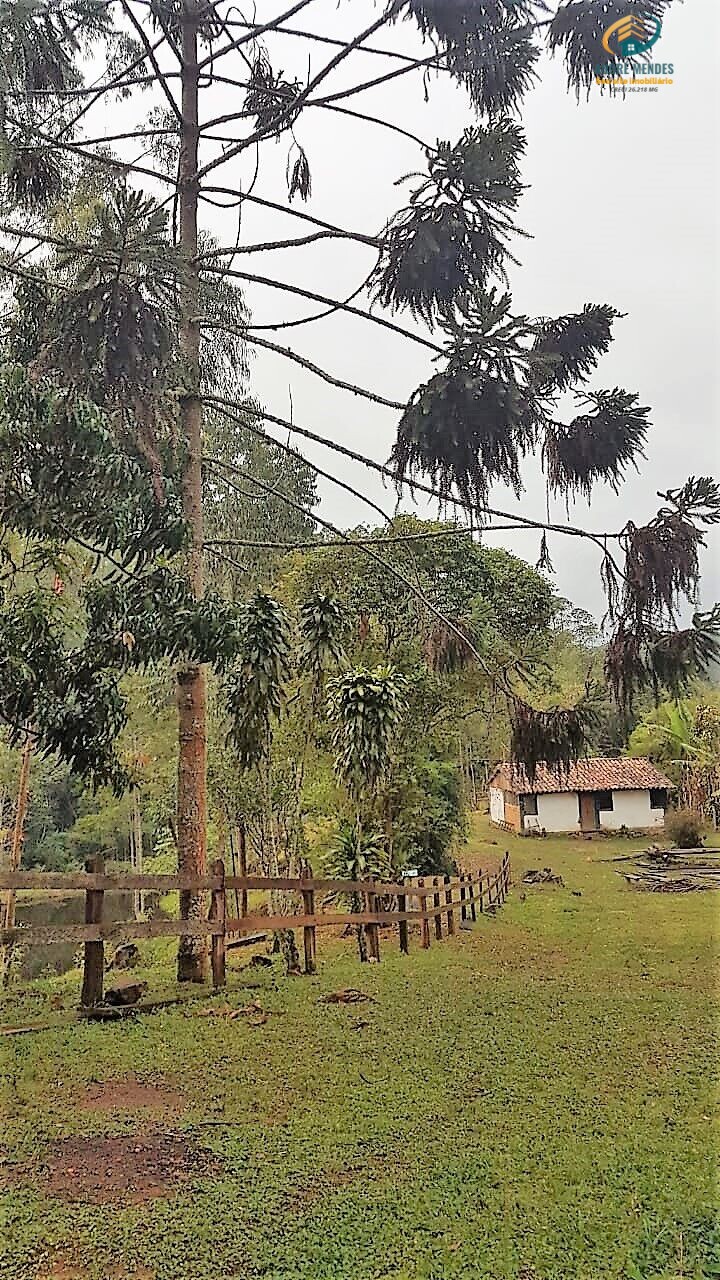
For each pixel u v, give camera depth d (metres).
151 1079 6.48
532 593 16.34
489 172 5.71
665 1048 7.34
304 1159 5.14
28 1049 7.09
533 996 9.30
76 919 26.25
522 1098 6.16
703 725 35.62
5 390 7.76
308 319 8.33
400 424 5.62
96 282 6.11
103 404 7.71
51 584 11.02
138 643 9.02
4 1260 4.07
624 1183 4.80
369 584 15.08
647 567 5.77
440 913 13.67
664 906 17.89
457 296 5.85
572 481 6.02
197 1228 4.34
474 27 6.61
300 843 14.45
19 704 8.76
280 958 11.78
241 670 9.33
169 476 9.12
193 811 10.18
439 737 16.28
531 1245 4.15
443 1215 4.46
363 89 7.73
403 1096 6.18
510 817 38.88
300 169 9.34
